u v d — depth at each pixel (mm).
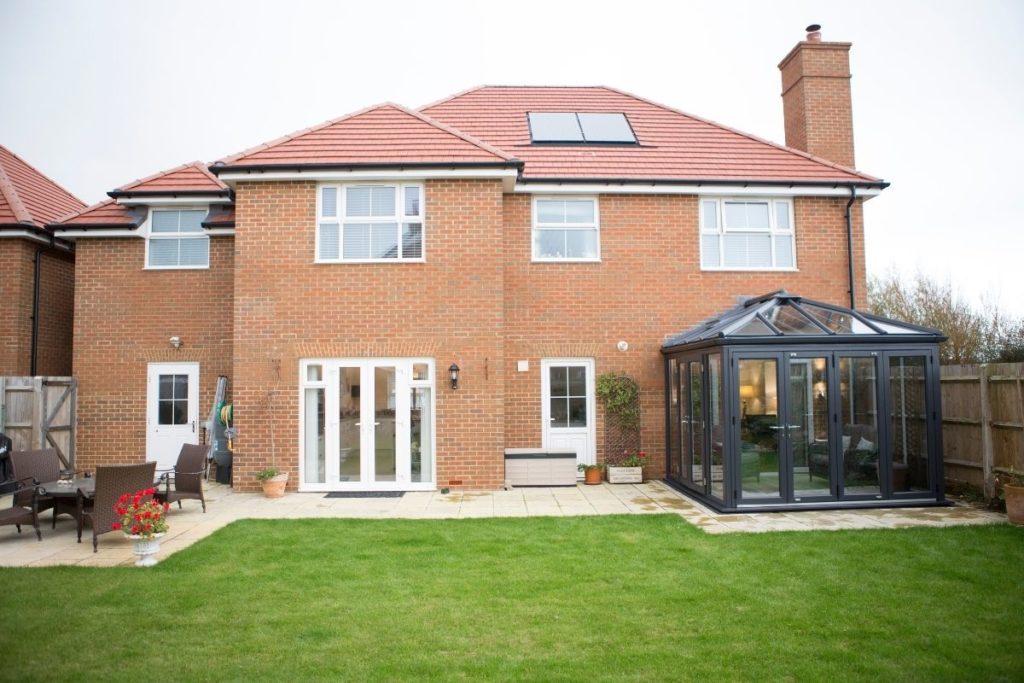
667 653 4500
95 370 12773
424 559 6809
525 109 15555
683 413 11398
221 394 12359
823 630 4879
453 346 11102
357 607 5414
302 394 11055
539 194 12617
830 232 13094
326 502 10008
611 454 12367
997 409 9484
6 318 12984
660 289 12656
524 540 7590
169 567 6523
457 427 11078
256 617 5184
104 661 4383
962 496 10164
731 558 6793
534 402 12359
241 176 10969
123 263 12938
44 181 16078
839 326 10078
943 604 5418
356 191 11312
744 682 4078
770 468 9367
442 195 11242
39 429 11656
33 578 6168
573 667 4293
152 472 7848
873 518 8727
